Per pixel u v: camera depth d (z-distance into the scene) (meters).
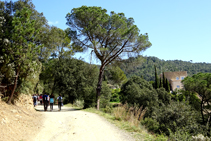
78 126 9.02
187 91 26.08
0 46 8.85
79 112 14.43
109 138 6.89
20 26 8.74
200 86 23.22
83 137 7.07
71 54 29.44
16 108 9.21
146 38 18.88
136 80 40.25
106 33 17.98
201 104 23.36
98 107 19.03
